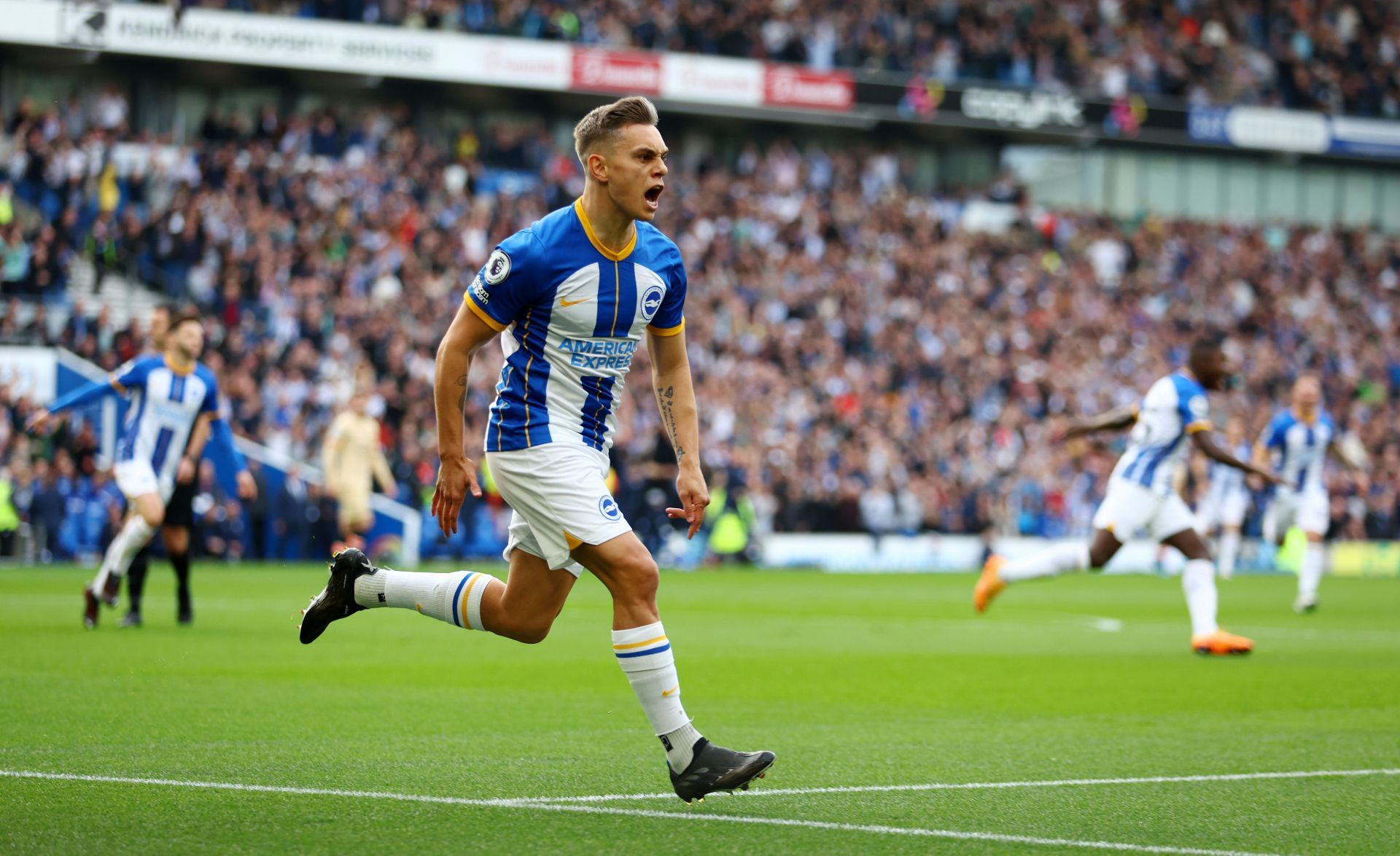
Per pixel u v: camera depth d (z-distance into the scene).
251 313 38.53
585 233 6.99
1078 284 51.88
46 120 40.50
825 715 11.04
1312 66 59.84
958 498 42.44
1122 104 55.28
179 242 39.44
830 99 51.34
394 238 42.41
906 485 41.91
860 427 42.50
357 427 25.56
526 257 6.89
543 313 6.98
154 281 39.22
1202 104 56.50
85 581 25.53
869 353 46.38
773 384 42.91
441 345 7.04
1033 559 16.88
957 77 54.06
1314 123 58.00
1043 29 56.16
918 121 53.03
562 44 47.94
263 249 39.66
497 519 36.31
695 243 46.84
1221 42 59.00
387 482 25.86
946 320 47.78
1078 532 43.88
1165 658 16.08
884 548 41.03
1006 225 55.03
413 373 38.41
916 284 48.88
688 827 6.48
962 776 8.17
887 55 53.09
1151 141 56.91
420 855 5.80
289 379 36.78
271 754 8.50
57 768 7.88
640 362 40.22
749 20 51.50
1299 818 7.00
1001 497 43.12
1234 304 53.97
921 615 23.05
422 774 7.87
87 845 5.92
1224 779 8.16
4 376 32.81
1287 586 34.84
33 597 21.56
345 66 45.59
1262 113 57.34
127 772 7.76
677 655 15.72
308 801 7.00
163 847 5.90
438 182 45.62
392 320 39.12
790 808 7.03
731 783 6.75
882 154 55.94
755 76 50.34
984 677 13.94
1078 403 47.16
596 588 28.86
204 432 16.84
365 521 25.70
